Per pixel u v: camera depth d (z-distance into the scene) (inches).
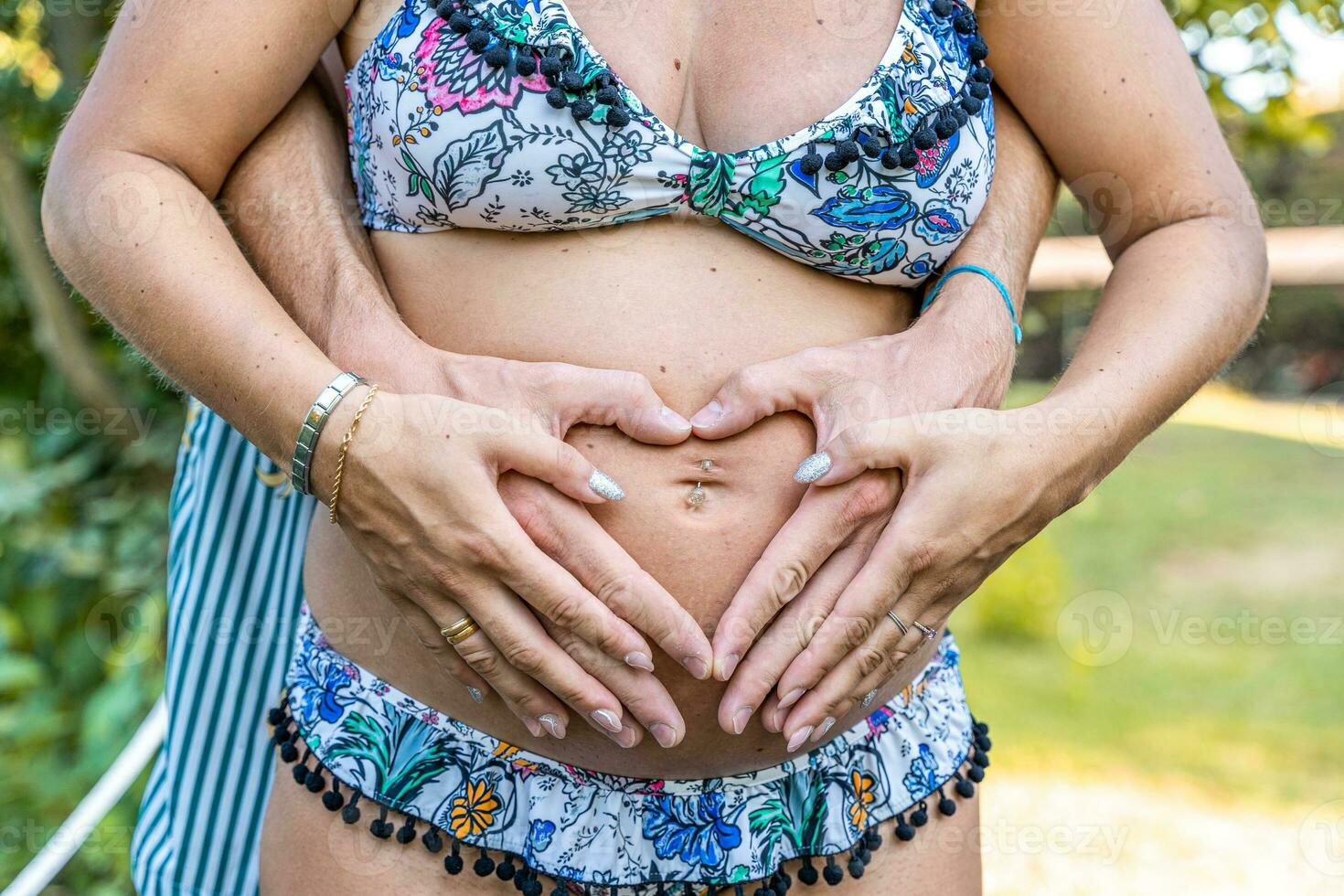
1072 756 138.3
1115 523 229.3
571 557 39.6
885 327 46.8
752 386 41.6
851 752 45.2
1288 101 96.7
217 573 56.9
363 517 38.8
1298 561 203.8
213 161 43.0
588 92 40.2
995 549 41.6
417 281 44.5
